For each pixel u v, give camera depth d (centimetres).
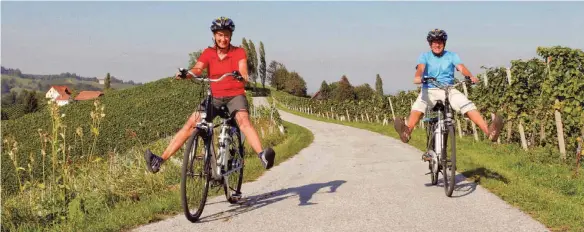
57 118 636
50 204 576
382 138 1891
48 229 523
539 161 976
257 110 3541
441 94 662
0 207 557
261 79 16875
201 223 513
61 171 643
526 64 1244
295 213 546
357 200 609
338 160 1130
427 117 685
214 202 620
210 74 552
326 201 608
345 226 488
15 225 547
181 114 5819
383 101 3669
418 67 670
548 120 1161
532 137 1260
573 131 1111
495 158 1022
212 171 532
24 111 9656
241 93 547
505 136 1430
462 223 491
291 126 3553
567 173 841
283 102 10388
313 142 1789
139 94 8188
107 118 5591
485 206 562
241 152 589
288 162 1124
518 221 493
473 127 1568
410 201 597
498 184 677
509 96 1298
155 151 919
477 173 791
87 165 698
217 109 548
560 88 1058
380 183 741
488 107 1511
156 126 4866
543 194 600
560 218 487
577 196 629
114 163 777
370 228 479
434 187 696
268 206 588
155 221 527
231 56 548
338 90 14088
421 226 482
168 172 834
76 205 569
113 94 8388
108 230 490
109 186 661
